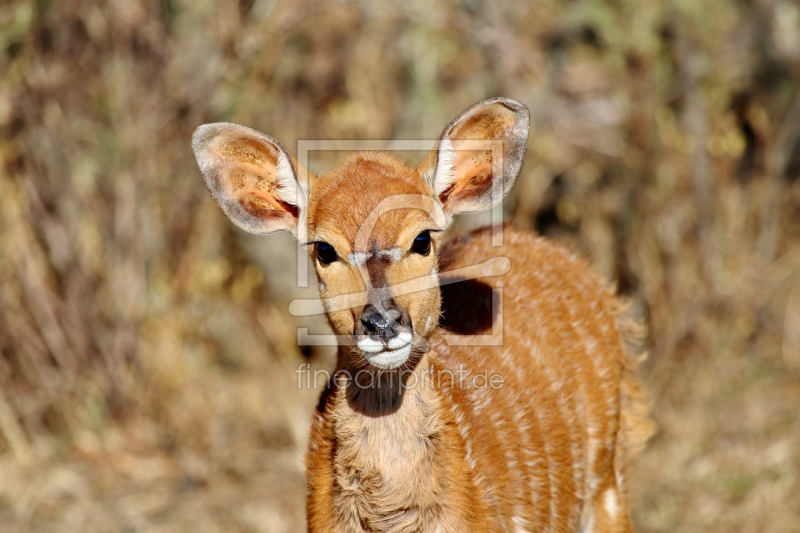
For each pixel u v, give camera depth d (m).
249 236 13.30
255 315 13.28
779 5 14.72
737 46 14.23
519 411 7.29
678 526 9.98
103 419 11.78
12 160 11.58
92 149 11.72
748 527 9.91
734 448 11.00
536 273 8.21
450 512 6.59
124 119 11.73
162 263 12.27
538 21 13.52
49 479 11.00
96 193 11.83
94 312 11.85
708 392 11.83
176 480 11.12
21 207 11.66
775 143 13.47
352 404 6.57
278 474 11.20
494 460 6.93
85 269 11.82
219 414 12.02
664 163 12.52
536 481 7.29
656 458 10.95
